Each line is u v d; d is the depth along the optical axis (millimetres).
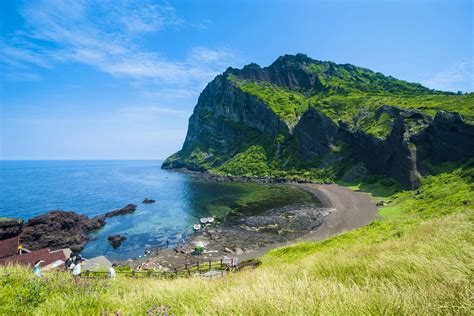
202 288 6715
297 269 8250
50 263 29328
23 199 91625
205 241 45906
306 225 51469
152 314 4238
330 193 80688
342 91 160250
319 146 118438
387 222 30734
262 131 164250
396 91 156875
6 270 7746
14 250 33344
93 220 58688
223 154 178875
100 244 47219
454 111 66312
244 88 190250
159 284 7840
